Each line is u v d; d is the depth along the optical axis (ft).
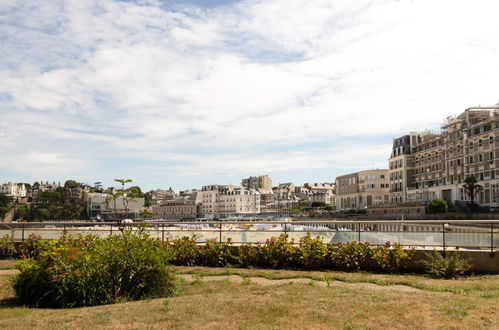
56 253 33.86
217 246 53.93
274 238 52.29
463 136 286.46
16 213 580.30
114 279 33.83
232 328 23.61
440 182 318.45
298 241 52.49
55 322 25.36
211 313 26.89
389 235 49.32
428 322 24.39
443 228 48.16
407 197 354.95
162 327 23.88
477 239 47.24
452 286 37.27
